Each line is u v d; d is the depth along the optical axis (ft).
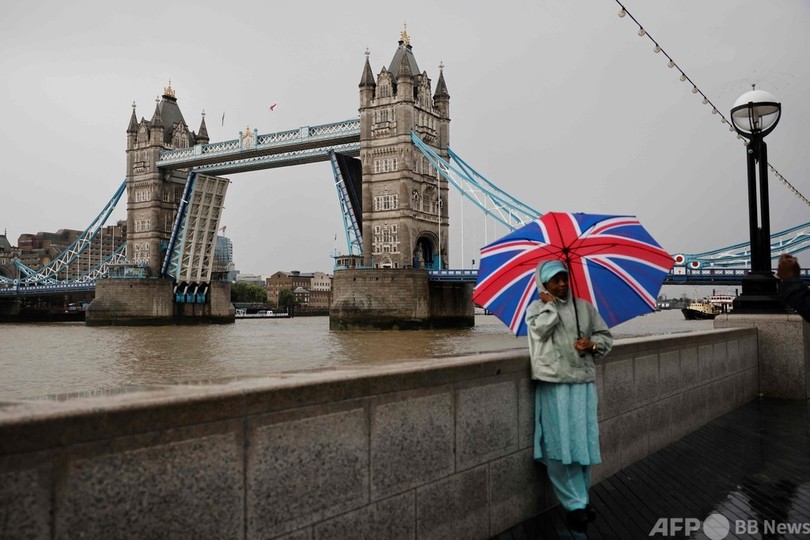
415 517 16.03
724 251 271.49
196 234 392.88
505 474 19.25
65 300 655.76
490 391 18.75
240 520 12.16
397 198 323.37
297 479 13.19
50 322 483.92
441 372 16.87
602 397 23.91
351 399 14.43
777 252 259.80
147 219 420.77
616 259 19.90
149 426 10.84
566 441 18.74
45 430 9.58
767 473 24.73
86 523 10.05
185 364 156.04
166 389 12.12
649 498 21.88
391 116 327.88
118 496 10.43
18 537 9.30
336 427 14.05
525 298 20.38
